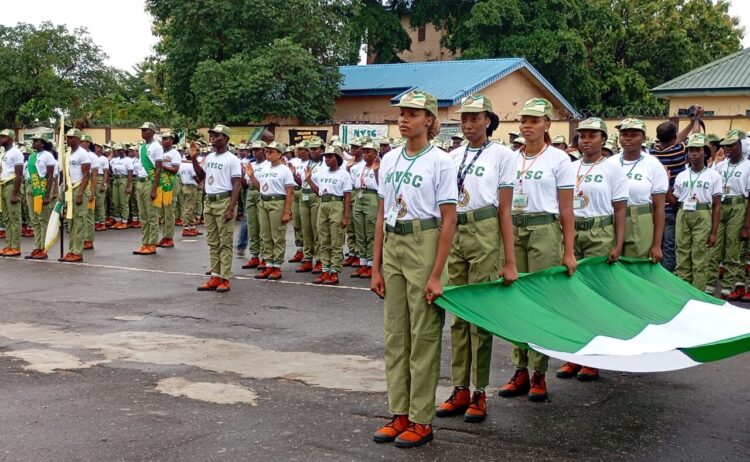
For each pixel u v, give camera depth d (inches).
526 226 262.7
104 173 792.3
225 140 451.2
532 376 272.5
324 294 457.7
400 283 219.8
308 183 531.5
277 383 276.7
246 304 423.2
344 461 206.1
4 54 1501.0
